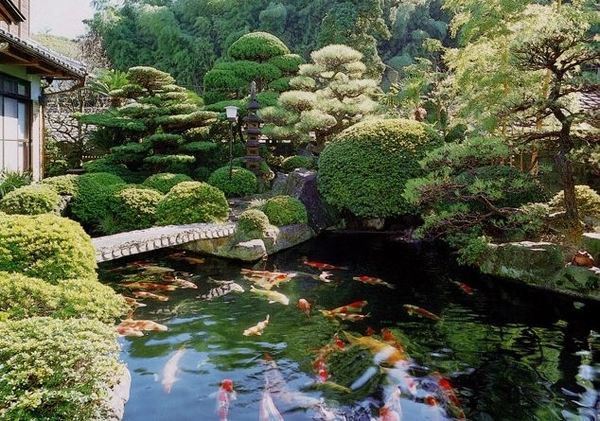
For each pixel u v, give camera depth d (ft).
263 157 42.39
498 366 12.98
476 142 19.85
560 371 12.73
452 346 14.19
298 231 26.96
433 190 20.29
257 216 24.67
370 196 28.35
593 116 19.17
